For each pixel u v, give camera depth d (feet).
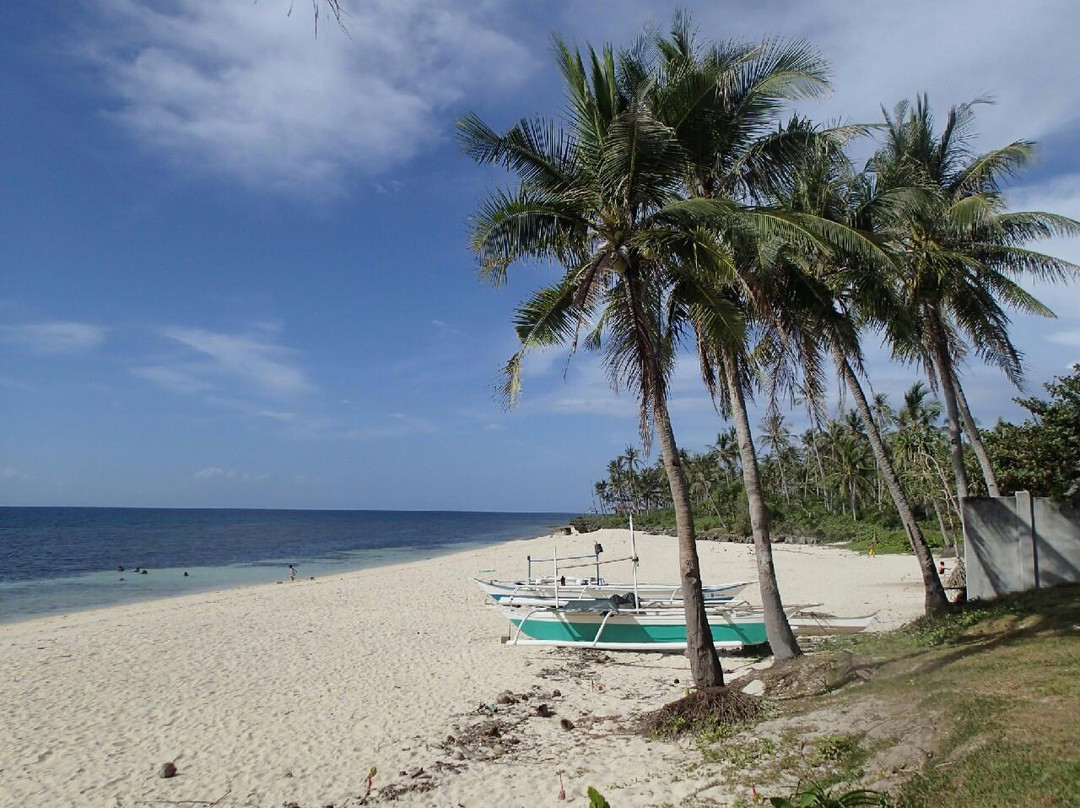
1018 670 22.22
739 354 31.24
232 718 33.58
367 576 103.09
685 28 32.09
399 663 44.65
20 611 77.30
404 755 27.71
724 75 28.78
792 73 28.71
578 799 21.25
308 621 61.36
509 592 56.90
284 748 29.25
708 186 33.78
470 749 27.91
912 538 41.01
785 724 23.80
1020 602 34.06
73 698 37.58
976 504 38.91
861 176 40.24
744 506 184.44
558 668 41.88
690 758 23.02
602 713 32.07
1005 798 13.98
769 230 26.55
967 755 16.34
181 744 30.04
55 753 29.19
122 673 43.04
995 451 54.29
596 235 30.42
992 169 46.14
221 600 77.82
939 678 23.61
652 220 29.04
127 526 328.08
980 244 44.88
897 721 20.66
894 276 38.93
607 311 32.76
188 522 404.16
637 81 29.53
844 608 59.57
